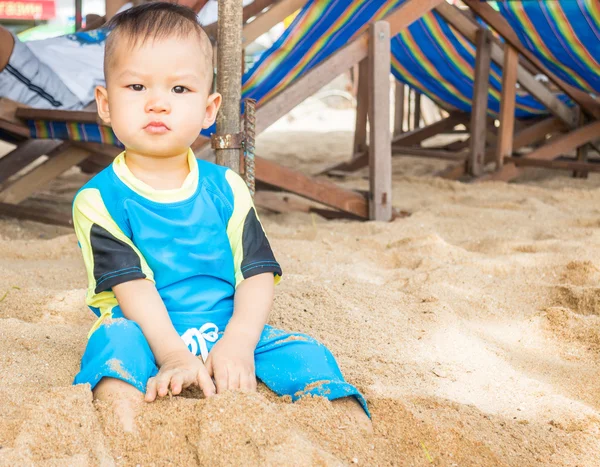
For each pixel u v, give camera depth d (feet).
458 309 9.04
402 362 7.14
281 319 7.95
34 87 13.29
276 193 18.61
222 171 6.66
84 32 14.99
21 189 14.49
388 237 12.87
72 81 13.73
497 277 10.43
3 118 13.24
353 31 14.11
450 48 20.52
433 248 11.67
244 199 6.57
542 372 7.30
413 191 18.66
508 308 9.23
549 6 15.93
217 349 5.77
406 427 5.53
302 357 5.98
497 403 6.43
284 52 12.99
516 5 16.46
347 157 26.30
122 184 6.08
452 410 6.03
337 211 15.79
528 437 5.76
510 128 19.88
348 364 6.94
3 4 49.08
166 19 5.93
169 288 6.11
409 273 10.59
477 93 19.85
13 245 11.61
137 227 6.02
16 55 12.61
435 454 5.30
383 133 14.30
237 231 6.45
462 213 15.33
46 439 4.89
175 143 5.98
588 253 11.35
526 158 19.89
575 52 17.61
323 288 8.89
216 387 5.51
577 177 21.30
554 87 24.57
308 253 11.45
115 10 15.38
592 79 18.99
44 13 49.57
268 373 5.99
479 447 5.36
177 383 5.33
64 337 7.41
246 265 6.32
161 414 5.20
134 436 5.09
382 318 8.27
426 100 36.22
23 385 6.09
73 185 19.12
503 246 12.18
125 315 5.88
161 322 5.79
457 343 7.76
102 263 5.91
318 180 14.17
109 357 5.49
